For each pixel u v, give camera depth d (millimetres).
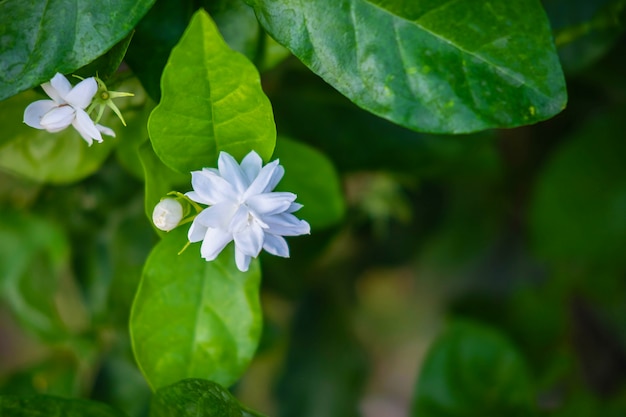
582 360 486
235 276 307
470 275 496
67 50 283
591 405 418
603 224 430
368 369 496
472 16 283
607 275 443
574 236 433
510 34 282
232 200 279
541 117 279
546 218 435
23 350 602
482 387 394
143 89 307
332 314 494
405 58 284
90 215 386
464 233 479
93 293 399
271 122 285
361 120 382
